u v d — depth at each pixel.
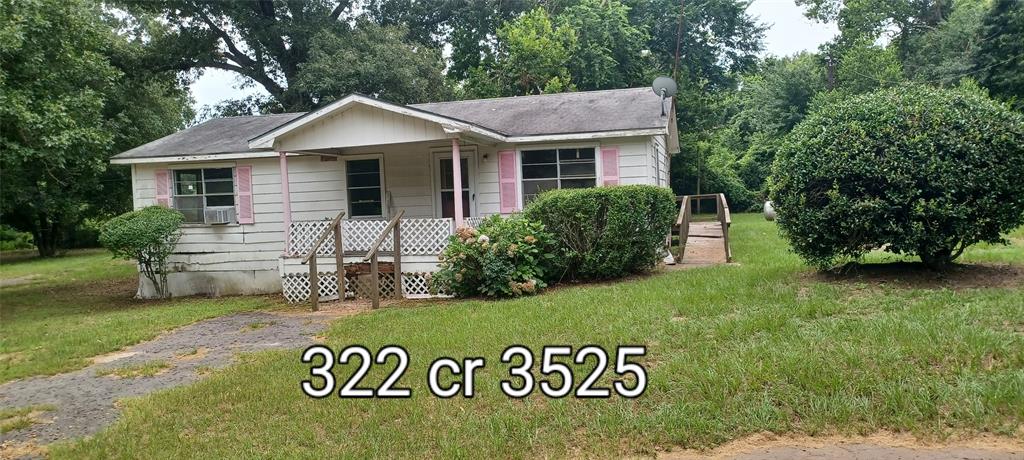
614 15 27.06
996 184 6.99
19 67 12.70
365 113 11.27
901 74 29.09
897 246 7.54
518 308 7.94
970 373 4.40
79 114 13.83
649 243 10.06
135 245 12.68
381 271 11.03
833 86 31.50
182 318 9.97
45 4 13.27
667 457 3.82
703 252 13.04
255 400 5.21
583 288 9.23
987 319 5.57
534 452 3.95
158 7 26.44
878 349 4.91
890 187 7.27
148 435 4.62
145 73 25.80
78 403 5.64
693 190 31.17
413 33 30.70
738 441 3.94
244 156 13.25
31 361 7.46
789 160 7.99
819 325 5.71
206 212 13.58
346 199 13.41
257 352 7.09
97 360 7.42
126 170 20.55
